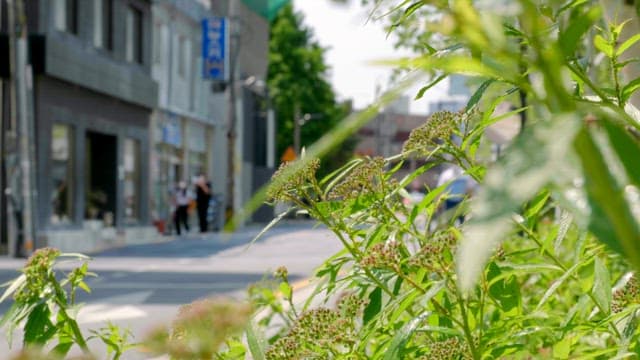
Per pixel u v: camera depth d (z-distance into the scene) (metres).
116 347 2.08
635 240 0.67
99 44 27.55
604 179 0.66
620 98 1.37
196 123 40.72
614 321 1.80
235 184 46.09
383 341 2.05
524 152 0.65
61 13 24.77
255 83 51.38
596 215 0.68
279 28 67.50
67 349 2.06
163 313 10.01
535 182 0.64
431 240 1.91
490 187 0.64
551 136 0.65
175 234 34.47
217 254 20.89
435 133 2.03
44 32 23.39
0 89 22.28
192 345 1.14
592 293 1.87
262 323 3.93
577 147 0.66
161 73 35.31
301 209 2.12
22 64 20.28
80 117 26.09
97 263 18.11
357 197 2.15
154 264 17.81
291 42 67.88
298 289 4.48
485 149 2.08
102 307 10.62
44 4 23.38
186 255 20.94
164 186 36.12
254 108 53.03
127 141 30.39
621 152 0.69
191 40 39.34
